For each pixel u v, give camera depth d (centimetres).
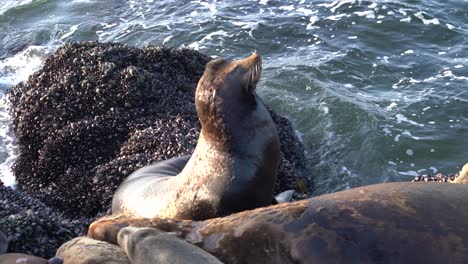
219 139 736
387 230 491
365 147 1208
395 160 1178
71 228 852
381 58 1572
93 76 1200
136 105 1166
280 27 1756
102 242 673
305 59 1576
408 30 1688
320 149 1227
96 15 2002
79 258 634
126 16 1969
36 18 2042
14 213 883
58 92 1212
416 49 1602
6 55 1803
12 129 1291
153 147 1072
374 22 1734
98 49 1269
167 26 1839
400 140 1217
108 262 606
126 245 603
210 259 541
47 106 1206
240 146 726
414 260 471
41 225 815
